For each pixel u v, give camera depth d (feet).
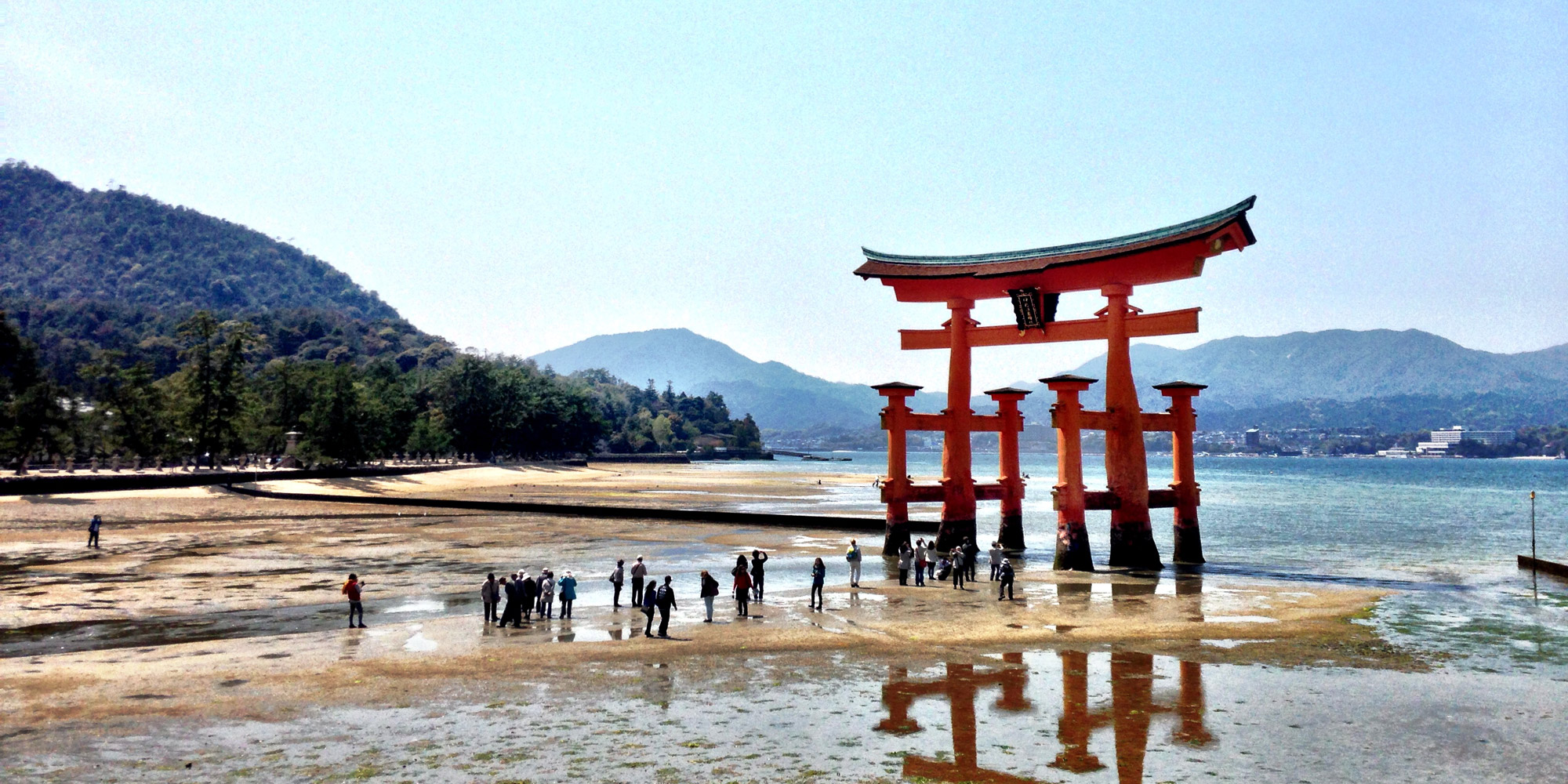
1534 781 47.09
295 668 68.64
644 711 57.77
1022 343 152.97
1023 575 128.77
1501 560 160.86
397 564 137.49
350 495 273.95
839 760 49.21
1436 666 72.18
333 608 98.22
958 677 67.46
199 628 86.94
